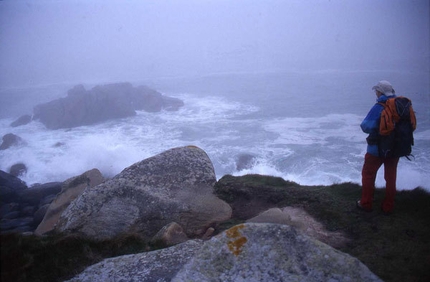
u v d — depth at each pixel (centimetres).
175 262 438
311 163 2480
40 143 3525
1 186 2262
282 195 752
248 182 845
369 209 611
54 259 456
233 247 301
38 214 1845
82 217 638
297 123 3766
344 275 271
